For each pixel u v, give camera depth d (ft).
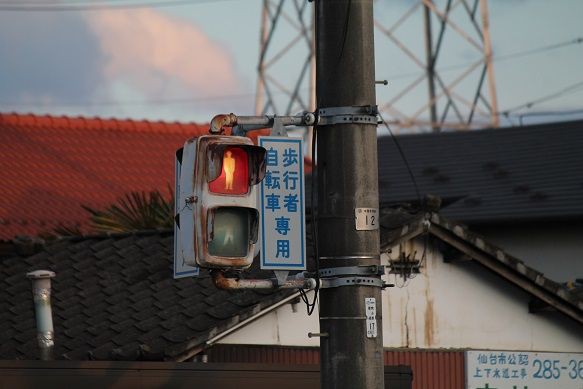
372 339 99.35
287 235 103.55
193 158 94.38
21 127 343.46
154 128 361.71
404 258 177.88
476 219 296.71
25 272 194.90
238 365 140.56
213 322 161.68
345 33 101.76
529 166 324.39
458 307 181.47
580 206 293.43
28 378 129.18
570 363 188.96
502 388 183.21
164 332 161.89
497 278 184.96
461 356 180.86
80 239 203.72
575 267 294.66
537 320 187.62
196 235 93.66
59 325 172.24
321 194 101.50
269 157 103.76
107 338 164.25
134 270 186.70
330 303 100.01
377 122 102.06
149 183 334.44
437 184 326.03
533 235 298.76
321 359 100.37
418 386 177.06
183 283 177.58
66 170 328.49
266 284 99.55
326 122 101.50
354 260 100.01
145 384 135.44
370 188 101.19
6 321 178.91
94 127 353.72
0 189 309.63
